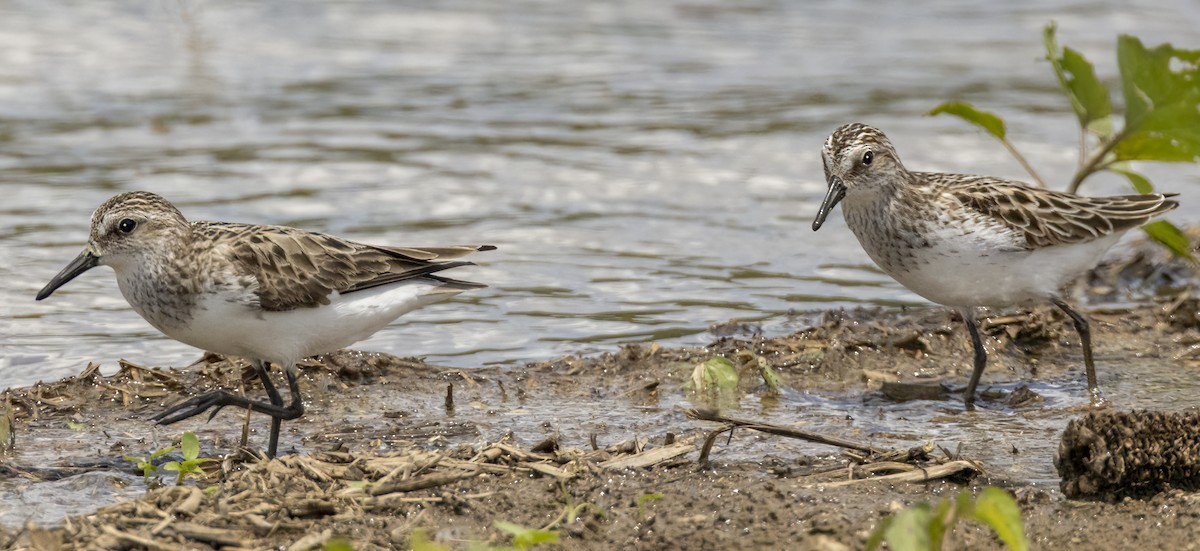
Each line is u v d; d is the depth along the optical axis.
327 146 21.50
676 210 19.08
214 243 11.08
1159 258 17.05
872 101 24.20
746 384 13.37
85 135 21.70
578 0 32.16
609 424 12.09
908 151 21.16
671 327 15.13
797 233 18.36
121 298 15.71
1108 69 25.83
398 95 24.70
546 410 12.55
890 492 9.94
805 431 10.87
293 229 11.63
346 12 30.52
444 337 14.87
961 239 12.51
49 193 18.80
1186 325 14.99
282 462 10.07
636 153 21.47
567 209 18.98
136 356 13.98
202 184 19.39
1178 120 14.70
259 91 24.70
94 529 8.94
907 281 13.05
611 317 15.44
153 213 11.00
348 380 13.31
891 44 28.77
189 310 11.00
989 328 14.66
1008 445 11.34
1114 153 15.30
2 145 21.02
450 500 9.56
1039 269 12.81
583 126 22.91
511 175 20.31
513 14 31.02
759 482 9.95
